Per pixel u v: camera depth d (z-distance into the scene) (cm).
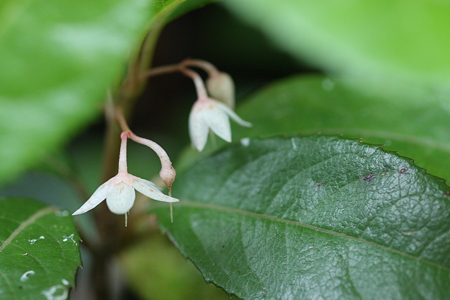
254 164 12
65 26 9
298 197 11
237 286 11
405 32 13
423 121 13
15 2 9
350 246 11
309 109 13
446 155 12
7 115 9
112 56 9
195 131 12
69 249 11
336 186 11
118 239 13
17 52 9
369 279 11
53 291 11
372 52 13
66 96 9
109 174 13
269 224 11
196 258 11
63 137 9
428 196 11
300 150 12
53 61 9
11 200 12
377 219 11
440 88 13
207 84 12
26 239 11
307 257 11
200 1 11
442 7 13
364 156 11
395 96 13
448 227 11
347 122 13
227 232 12
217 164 12
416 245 11
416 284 11
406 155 13
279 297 11
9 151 9
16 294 10
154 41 12
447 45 13
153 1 11
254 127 13
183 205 12
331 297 11
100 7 9
